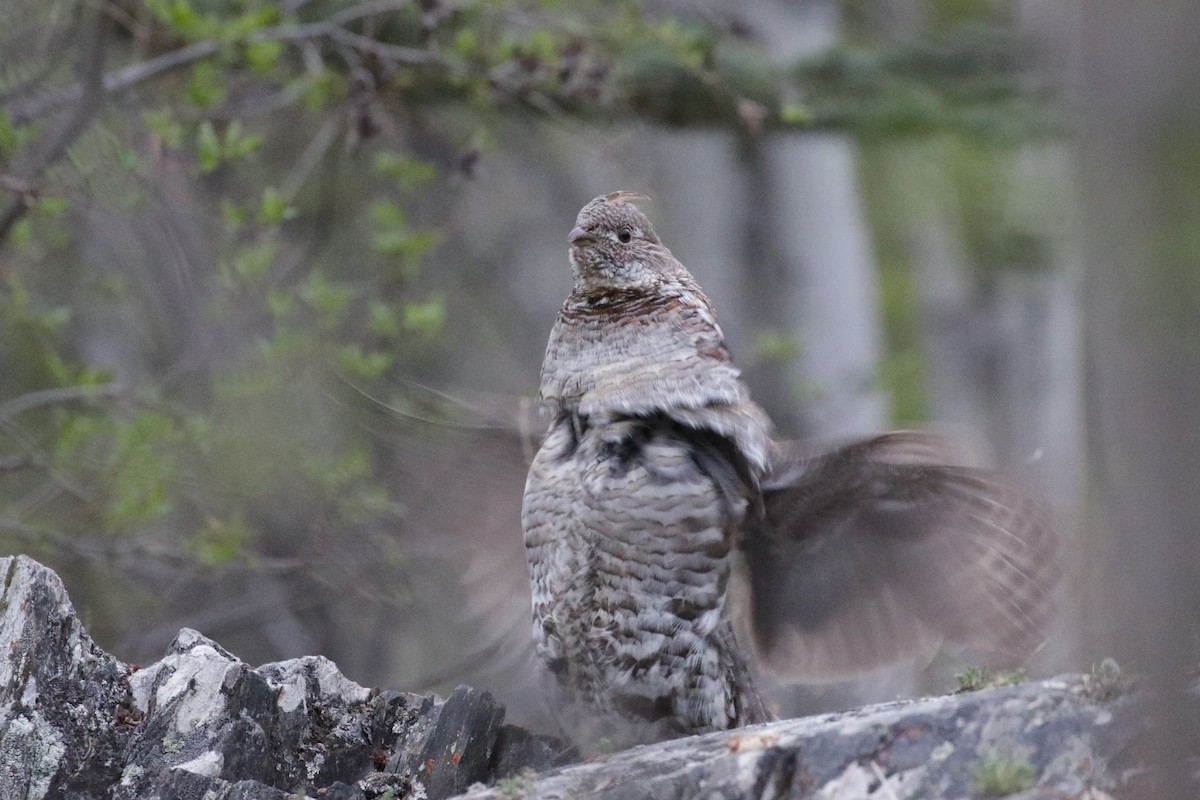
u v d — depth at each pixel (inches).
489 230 775.1
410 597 510.9
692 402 276.5
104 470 463.2
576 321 289.9
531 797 220.1
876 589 291.4
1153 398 214.2
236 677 249.3
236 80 519.2
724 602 275.0
